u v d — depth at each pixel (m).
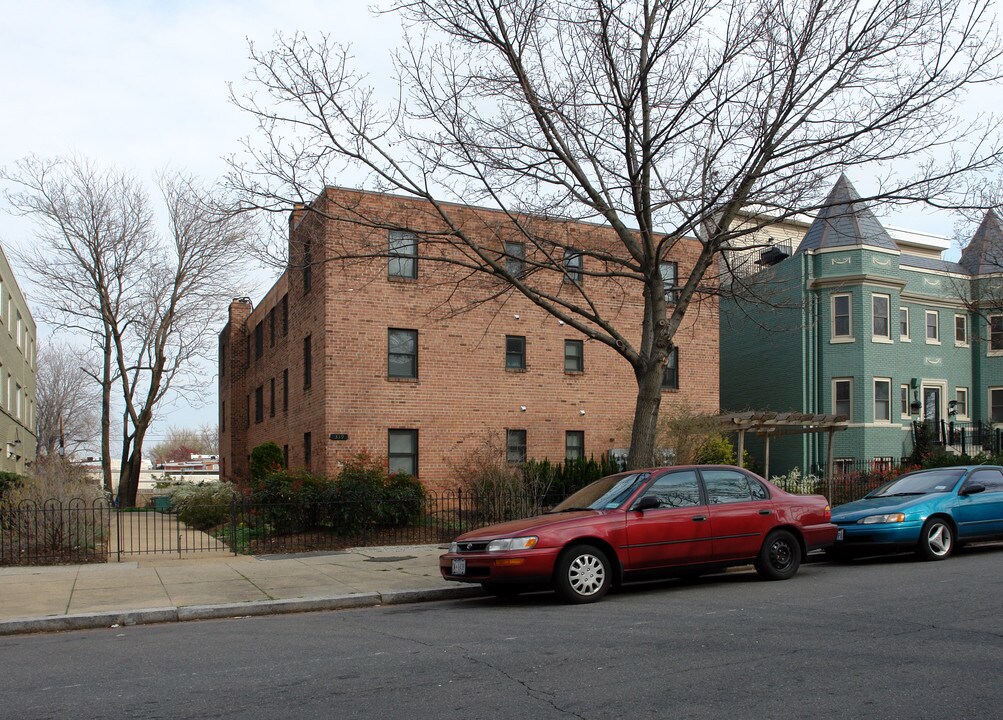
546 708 5.45
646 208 13.35
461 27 12.89
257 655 7.33
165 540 18.05
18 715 5.65
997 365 31.75
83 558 14.11
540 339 24.84
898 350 29.66
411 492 16.86
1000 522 13.18
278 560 13.99
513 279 13.45
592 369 25.48
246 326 36.50
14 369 34.31
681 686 5.86
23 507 14.46
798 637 7.27
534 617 8.77
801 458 29.16
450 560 10.05
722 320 32.69
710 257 13.97
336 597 10.42
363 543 15.84
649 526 10.05
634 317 26.08
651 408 13.64
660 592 10.33
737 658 6.60
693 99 12.37
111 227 35.22
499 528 10.09
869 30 12.45
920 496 12.95
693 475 10.77
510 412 24.25
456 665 6.68
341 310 22.52
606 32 12.59
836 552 13.26
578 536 9.66
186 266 35.69
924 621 7.82
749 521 10.70
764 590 10.05
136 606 9.94
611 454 24.62
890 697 5.50
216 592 10.89
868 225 29.47
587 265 25.16
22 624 9.09
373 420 22.61
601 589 9.73
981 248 25.14
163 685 6.35
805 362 29.25
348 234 21.22
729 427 20.84
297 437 25.42
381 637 7.99
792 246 33.34
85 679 6.62
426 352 23.36
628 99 12.84
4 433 30.41
